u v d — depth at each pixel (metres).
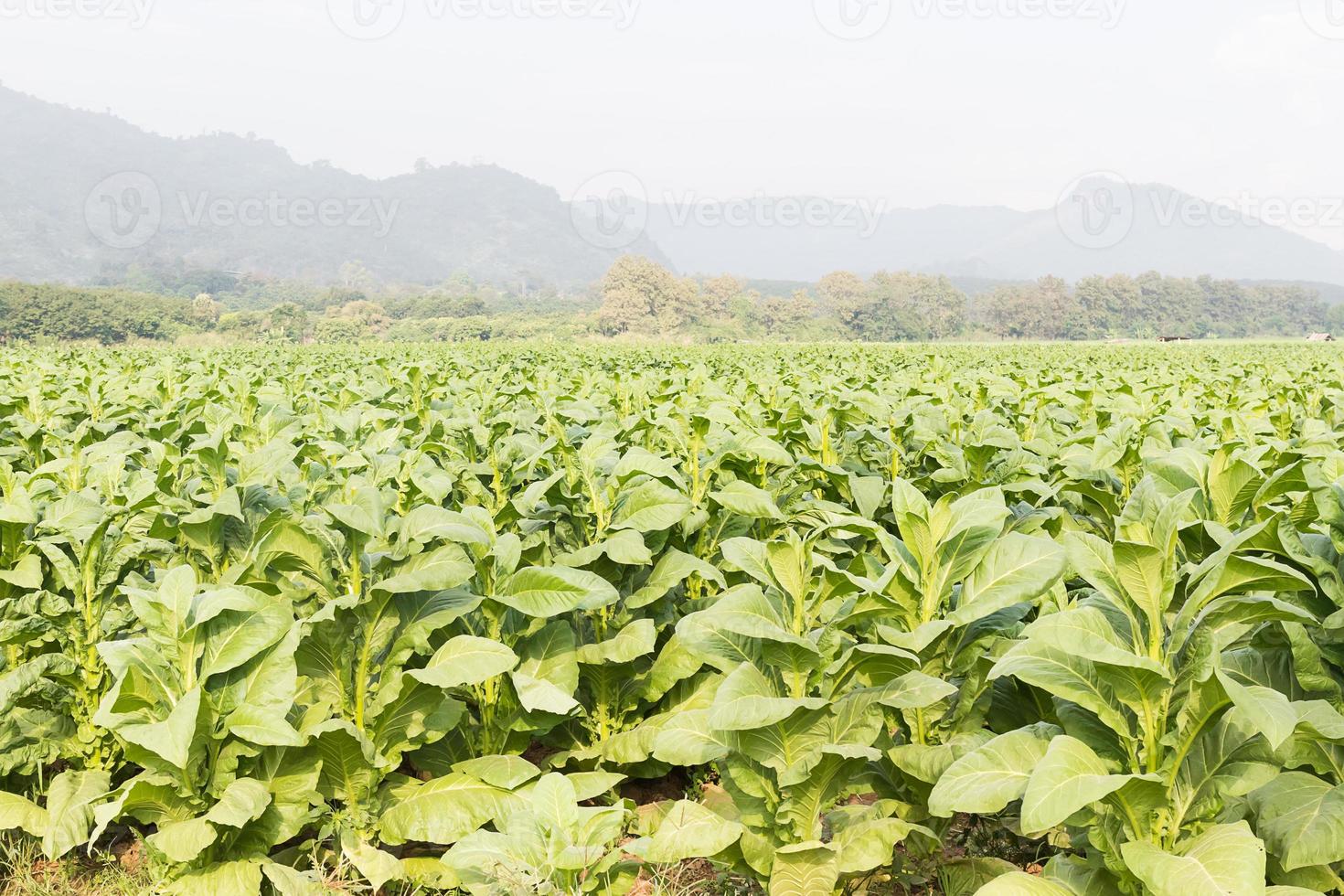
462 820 3.89
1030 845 4.14
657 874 3.85
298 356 28.11
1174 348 46.19
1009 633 3.79
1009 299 171.62
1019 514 4.89
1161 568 2.88
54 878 3.98
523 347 38.94
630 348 37.38
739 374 18.52
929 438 7.35
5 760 4.01
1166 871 2.59
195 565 5.09
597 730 4.82
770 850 3.61
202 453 5.40
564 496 5.25
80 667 4.20
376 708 3.93
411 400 12.26
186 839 3.34
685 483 5.44
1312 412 10.17
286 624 3.58
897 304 158.38
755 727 3.10
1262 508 4.11
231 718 3.42
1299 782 3.07
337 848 4.11
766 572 3.72
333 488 5.78
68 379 15.45
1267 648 3.49
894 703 3.36
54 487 5.38
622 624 4.91
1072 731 3.08
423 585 3.82
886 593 3.71
